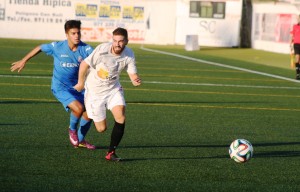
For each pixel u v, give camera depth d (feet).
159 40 317.22
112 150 63.93
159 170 61.16
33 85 133.18
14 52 222.89
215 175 60.03
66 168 60.39
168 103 114.93
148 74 169.27
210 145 76.18
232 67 201.67
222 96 129.70
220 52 277.23
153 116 98.48
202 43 316.60
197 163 65.21
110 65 63.41
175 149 72.64
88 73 65.77
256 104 119.85
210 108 111.14
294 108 116.88
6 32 309.01
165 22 316.60
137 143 75.46
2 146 69.87
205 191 53.78
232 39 315.78
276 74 183.93
